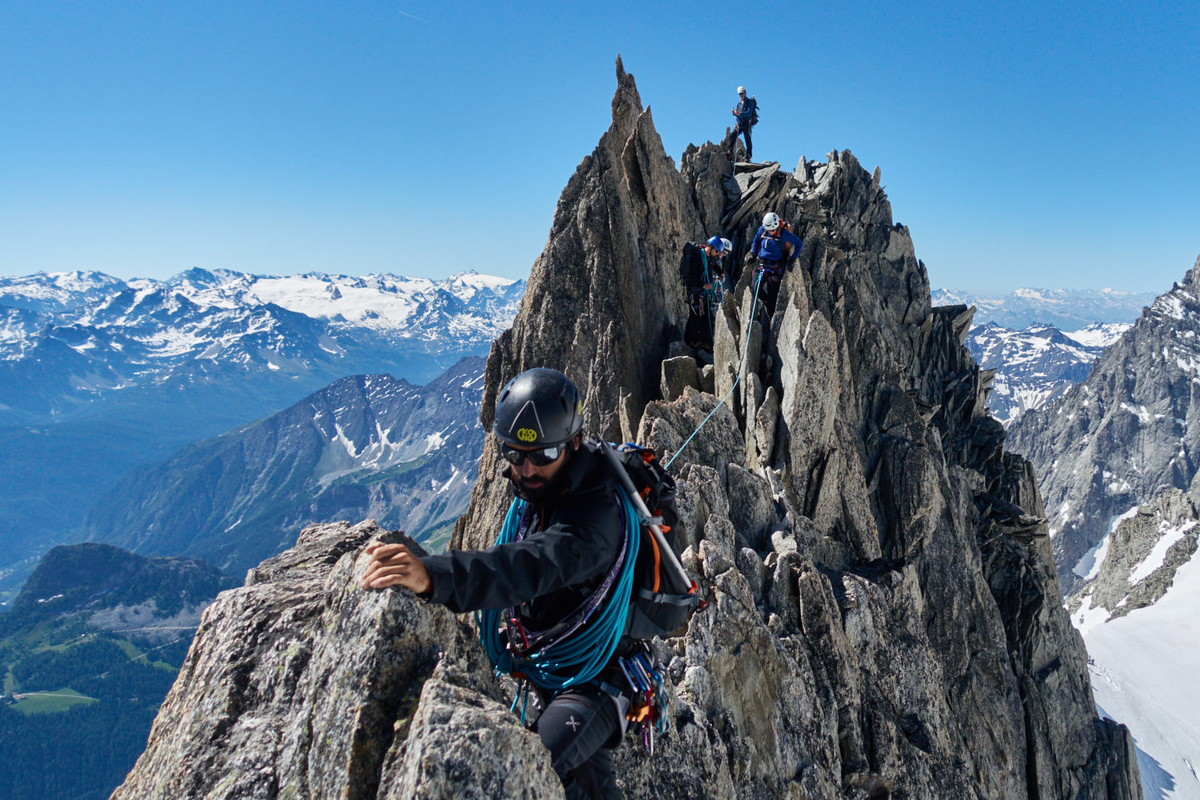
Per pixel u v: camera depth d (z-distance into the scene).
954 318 41.44
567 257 22.45
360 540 6.02
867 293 34.50
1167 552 195.62
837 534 16.98
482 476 21.36
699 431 14.84
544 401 3.40
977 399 41.41
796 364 16.61
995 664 21.94
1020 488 39.66
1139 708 133.75
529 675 3.95
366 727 3.44
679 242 25.39
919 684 12.84
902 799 10.45
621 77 23.80
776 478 15.50
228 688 4.30
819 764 9.38
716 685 8.38
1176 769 112.81
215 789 3.80
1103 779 30.88
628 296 22.09
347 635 3.80
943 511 22.77
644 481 3.97
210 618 4.92
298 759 3.71
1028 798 27.48
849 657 11.45
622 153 23.72
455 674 3.57
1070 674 32.41
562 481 3.63
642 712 3.93
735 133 36.91
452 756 2.99
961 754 12.77
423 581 2.97
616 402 21.11
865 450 21.31
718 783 6.66
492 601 3.09
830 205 39.16
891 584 15.62
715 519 11.57
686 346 22.33
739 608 9.41
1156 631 166.38
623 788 5.76
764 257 20.98
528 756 3.28
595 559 3.38
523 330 22.50
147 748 4.67
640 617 3.84
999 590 32.59
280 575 5.45
